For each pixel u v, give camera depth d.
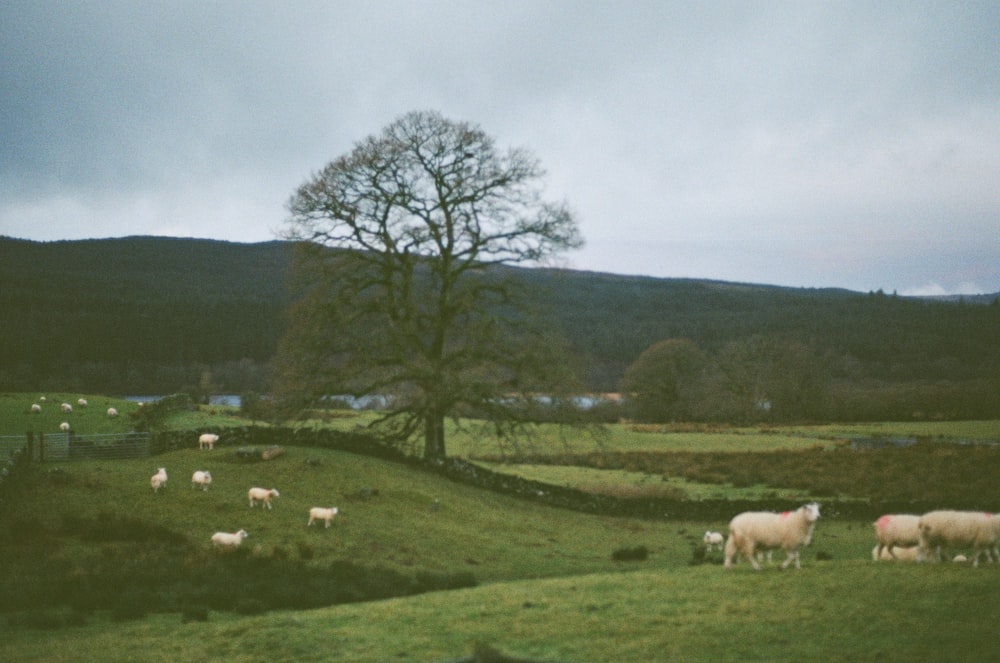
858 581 17.16
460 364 42.34
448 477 42.41
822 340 189.00
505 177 42.59
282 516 30.38
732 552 20.02
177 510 29.75
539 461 63.88
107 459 37.59
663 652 13.30
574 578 21.08
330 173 41.69
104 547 24.41
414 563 26.53
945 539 19.27
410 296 43.06
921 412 118.31
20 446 37.03
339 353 42.25
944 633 13.30
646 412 112.00
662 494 46.12
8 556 22.44
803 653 12.89
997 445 72.56
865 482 51.31
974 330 187.75
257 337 158.50
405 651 14.07
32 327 147.00
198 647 14.85
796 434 93.25
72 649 14.90
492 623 15.73
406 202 42.31
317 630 15.67
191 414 59.47
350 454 42.09
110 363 142.50
